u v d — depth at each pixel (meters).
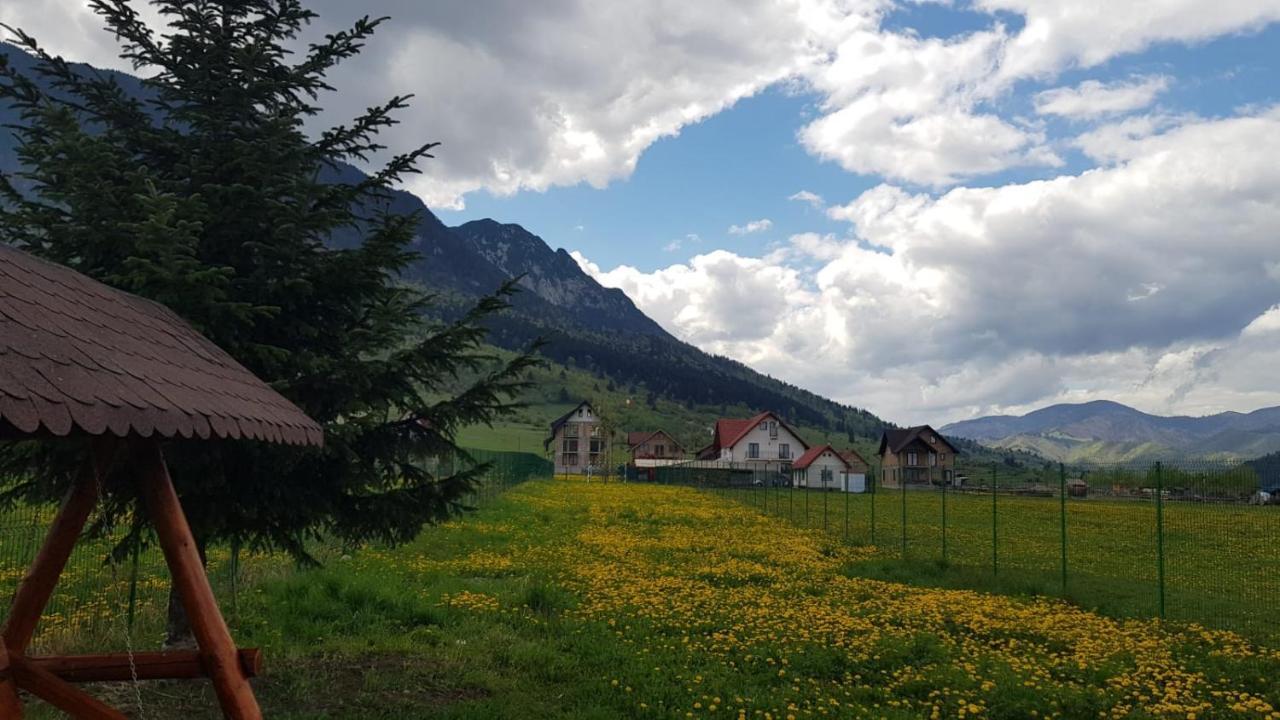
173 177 8.64
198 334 5.80
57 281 4.80
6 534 11.59
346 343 8.55
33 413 3.10
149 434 3.64
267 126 8.35
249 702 4.50
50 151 7.33
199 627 4.45
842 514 40.75
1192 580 20.00
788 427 105.62
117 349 4.27
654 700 8.73
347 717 7.69
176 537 4.48
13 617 4.30
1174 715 8.55
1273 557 24.97
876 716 8.36
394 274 9.14
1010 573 19.58
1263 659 11.10
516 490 49.12
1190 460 18.55
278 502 8.20
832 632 12.02
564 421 109.88
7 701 4.21
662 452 117.06
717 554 22.44
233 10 9.03
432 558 18.77
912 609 14.02
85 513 4.46
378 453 8.82
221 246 8.43
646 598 14.47
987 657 10.80
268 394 5.38
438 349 8.62
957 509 46.69
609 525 30.44
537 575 16.67
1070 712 8.76
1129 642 11.77
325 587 12.51
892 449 101.88
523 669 9.81
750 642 11.28
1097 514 43.50
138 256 7.32
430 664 9.66
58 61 8.21
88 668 4.52
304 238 8.69
